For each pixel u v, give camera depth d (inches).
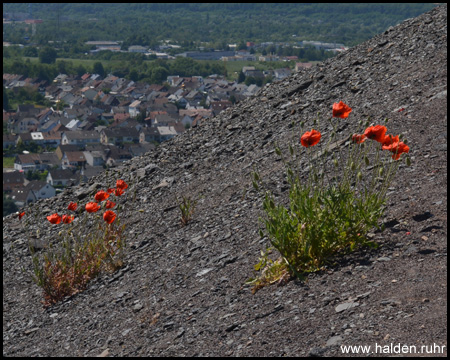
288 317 191.8
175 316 223.0
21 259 374.0
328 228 218.2
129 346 213.2
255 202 313.6
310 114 422.3
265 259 224.2
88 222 390.6
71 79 6889.8
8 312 297.9
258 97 521.0
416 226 222.2
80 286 292.5
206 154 441.1
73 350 227.9
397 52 457.7
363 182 275.0
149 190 413.7
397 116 339.9
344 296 193.2
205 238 294.4
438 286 181.8
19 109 4813.0
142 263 295.6
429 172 263.3
